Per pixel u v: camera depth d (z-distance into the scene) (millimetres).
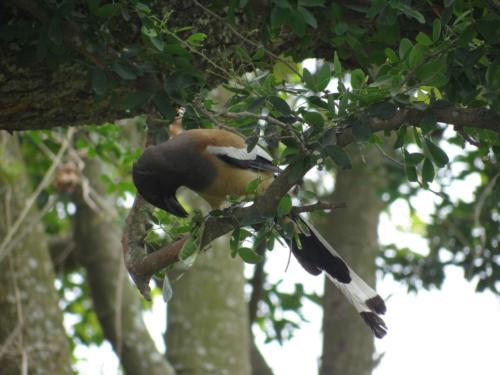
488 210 17219
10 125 9578
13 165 15602
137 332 17969
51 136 15227
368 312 9664
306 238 9844
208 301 17734
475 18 8453
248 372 17891
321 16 9320
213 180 9672
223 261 18109
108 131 14000
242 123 10094
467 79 8406
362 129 7805
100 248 18703
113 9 8227
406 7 8203
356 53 9484
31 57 8461
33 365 15547
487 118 7988
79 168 16531
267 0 8734
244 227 8516
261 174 9852
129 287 18688
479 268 16781
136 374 17406
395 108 7828
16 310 15750
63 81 8984
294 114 8133
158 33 8461
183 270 8617
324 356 19812
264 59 10086
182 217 9758
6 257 15938
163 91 8836
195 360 17359
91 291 18609
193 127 10297
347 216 20312
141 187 9602
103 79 8469
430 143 8062
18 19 8547
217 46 9422
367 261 19938
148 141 10188
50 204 15961
